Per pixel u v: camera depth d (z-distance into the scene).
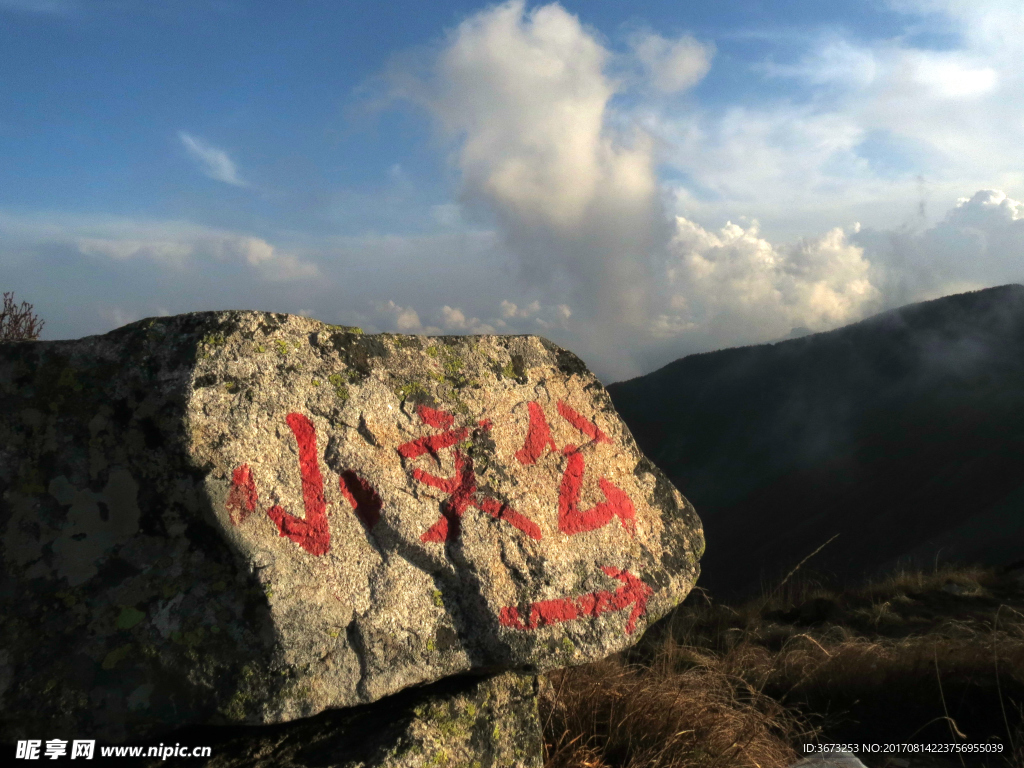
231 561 1.57
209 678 1.50
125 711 1.46
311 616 1.61
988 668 3.38
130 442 1.61
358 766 1.52
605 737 2.41
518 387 2.22
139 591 1.54
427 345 2.11
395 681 1.69
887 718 3.15
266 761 1.56
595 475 2.26
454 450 2.00
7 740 1.42
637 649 4.44
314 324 1.91
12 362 1.62
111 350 1.67
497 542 1.95
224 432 1.64
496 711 1.96
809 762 2.62
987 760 2.79
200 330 1.71
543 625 1.92
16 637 1.47
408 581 1.80
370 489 1.82
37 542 1.53
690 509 2.49
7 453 1.57
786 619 6.24
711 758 2.36
